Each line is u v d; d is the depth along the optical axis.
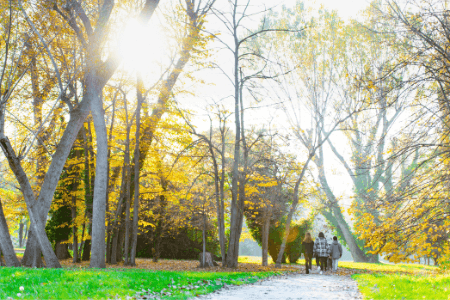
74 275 7.75
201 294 7.42
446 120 10.21
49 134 18.03
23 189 12.81
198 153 19.11
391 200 10.07
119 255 21.56
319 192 23.25
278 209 22.72
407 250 10.55
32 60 14.24
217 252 31.84
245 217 24.61
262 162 20.03
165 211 22.42
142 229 22.31
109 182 21.19
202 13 19.64
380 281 9.84
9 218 20.19
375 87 9.79
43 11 13.20
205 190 21.38
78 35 13.95
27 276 7.06
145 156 20.77
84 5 15.27
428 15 9.51
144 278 8.52
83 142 20.39
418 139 9.95
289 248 26.48
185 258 29.69
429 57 10.02
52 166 14.05
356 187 28.34
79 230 22.27
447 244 10.02
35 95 15.60
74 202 20.45
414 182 10.15
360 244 32.22
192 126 18.09
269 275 13.65
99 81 14.62
